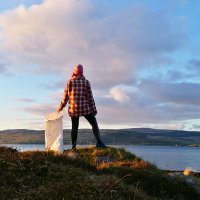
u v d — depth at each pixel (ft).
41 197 28.86
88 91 50.75
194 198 40.06
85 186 31.48
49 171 34.30
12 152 40.45
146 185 38.86
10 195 28.81
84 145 54.54
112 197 30.63
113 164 44.39
